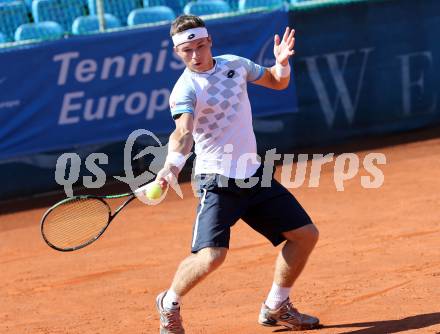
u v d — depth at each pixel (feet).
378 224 48.42
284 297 31.71
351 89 76.23
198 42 28.25
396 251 42.37
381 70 77.15
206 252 28.66
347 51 75.72
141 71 68.69
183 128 27.66
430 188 57.00
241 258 43.62
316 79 74.79
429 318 31.81
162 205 58.95
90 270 44.16
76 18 80.48
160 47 69.05
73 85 66.54
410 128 78.79
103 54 67.21
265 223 30.35
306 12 73.77
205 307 35.99
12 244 52.08
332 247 44.09
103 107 67.72
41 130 65.98
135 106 68.80
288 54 30.35
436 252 41.60
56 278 43.19
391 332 30.58
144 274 42.63
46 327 35.50
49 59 65.51
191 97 28.35
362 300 35.01
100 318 36.06
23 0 81.10
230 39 71.10
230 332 32.35
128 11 82.69
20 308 38.68
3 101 64.49
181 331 29.81
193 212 56.34
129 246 48.55
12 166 65.51
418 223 47.88
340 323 32.27
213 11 81.00
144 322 34.94
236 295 37.45
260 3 83.35
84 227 31.27
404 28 77.61
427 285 36.29
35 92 65.46
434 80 79.46
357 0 75.36
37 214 60.59
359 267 40.04
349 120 76.43
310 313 33.78
